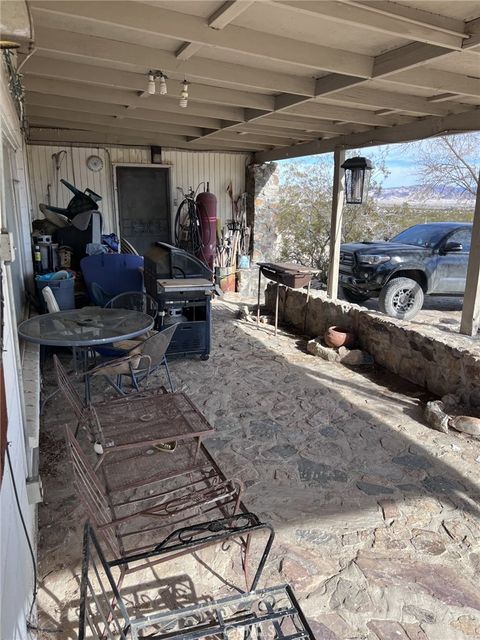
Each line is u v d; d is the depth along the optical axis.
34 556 1.93
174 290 4.29
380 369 4.51
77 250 6.03
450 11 2.44
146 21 2.47
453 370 3.69
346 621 1.78
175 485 2.58
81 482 1.70
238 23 2.68
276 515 2.37
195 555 2.10
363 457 2.93
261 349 5.07
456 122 4.65
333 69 3.11
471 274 4.76
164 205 7.88
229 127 5.44
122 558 1.56
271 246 8.60
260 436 3.17
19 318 3.79
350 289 7.11
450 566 2.06
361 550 2.14
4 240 1.49
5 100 2.41
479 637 1.73
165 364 3.82
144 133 6.73
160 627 1.73
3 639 1.15
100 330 3.18
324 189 11.75
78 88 4.13
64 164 7.11
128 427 2.33
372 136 5.68
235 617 1.63
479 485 2.66
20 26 1.21
